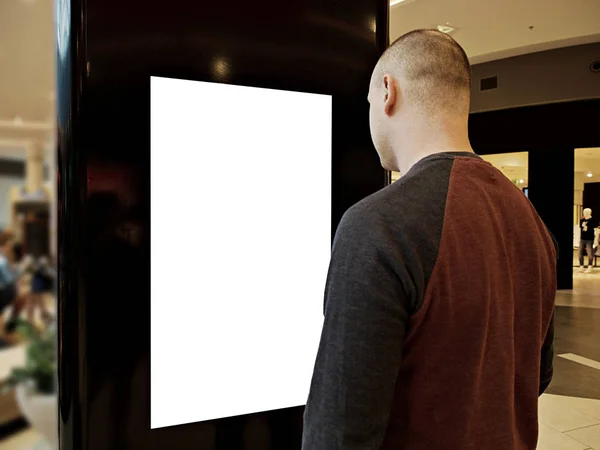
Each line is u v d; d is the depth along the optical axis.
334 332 0.61
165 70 1.00
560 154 8.67
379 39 1.27
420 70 0.73
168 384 1.02
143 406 1.00
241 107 1.08
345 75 1.22
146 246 0.99
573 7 5.06
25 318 1.55
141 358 1.00
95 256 0.95
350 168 1.23
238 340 1.09
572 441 2.72
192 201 1.03
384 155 0.82
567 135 6.89
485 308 0.63
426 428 0.63
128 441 0.99
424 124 0.73
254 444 1.11
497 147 7.50
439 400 0.62
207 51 1.05
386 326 0.58
